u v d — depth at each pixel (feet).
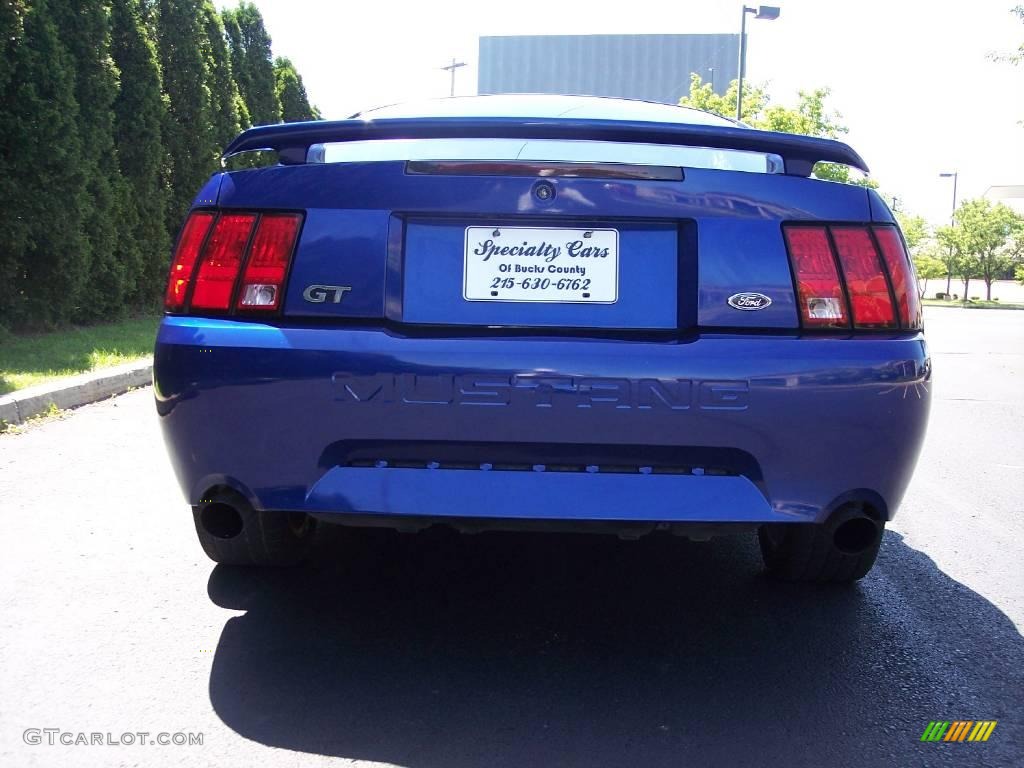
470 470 7.94
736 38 142.00
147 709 7.84
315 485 7.97
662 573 11.35
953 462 18.39
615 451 7.91
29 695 8.04
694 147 8.68
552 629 9.63
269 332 7.97
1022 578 11.48
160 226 44.37
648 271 8.21
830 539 9.86
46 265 33.19
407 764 7.07
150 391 24.48
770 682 8.54
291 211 8.20
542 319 8.13
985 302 167.63
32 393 20.31
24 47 29.50
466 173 8.13
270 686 8.27
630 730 7.64
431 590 10.62
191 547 11.81
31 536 12.13
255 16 68.39
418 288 8.13
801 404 7.90
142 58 41.39
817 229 8.27
